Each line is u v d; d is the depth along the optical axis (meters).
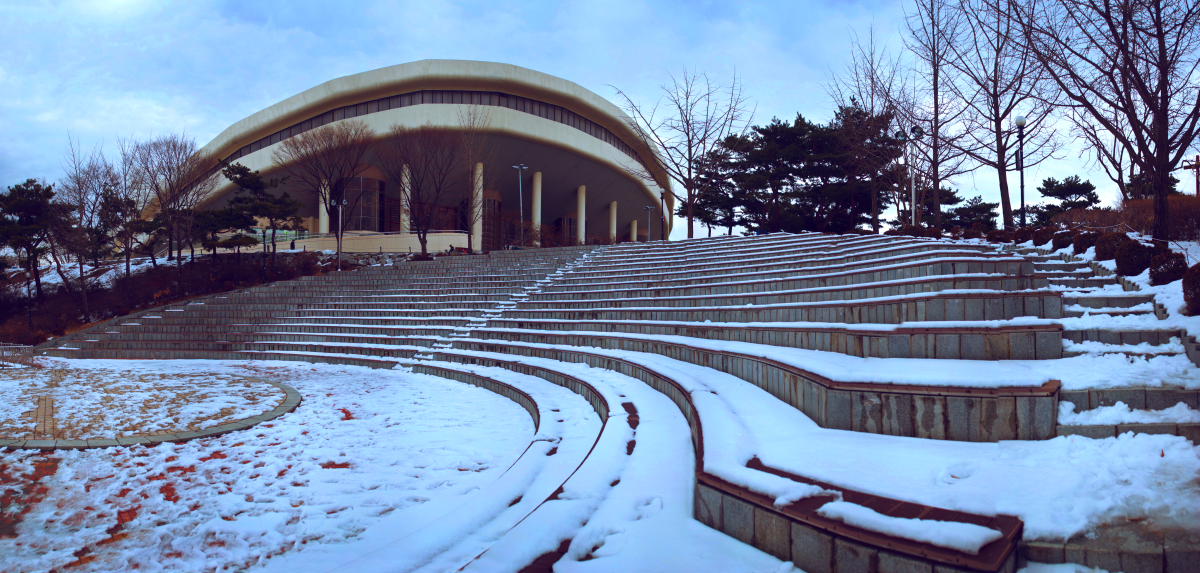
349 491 6.29
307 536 5.09
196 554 4.73
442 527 4.81
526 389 11.29
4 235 35.69
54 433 8.81
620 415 7.49
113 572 4.43
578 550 3.79
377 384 14.02
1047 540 3.26
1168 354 5.77
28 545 4.90
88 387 13.38
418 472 6.96
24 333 27.14
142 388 13.18
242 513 5.66
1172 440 4.55
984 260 9.91
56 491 6.29
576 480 5.14
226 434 8.89
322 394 12.59
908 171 26.97
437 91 52.06
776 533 3.67
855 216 40.59
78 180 39.19
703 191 42.78
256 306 25.88
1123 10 9.16
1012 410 4.90
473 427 9.37
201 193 43.16
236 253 44.19
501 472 6.94
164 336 23.34
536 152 53.22
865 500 3.72
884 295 9.56
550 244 52.47
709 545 3.85
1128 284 8.41
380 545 4.89
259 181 40.91
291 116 55.44
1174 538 3.20
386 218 55.16
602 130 60.31
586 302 17.38
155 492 6.27
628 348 12.59
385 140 48.66
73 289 38.69
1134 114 9.76
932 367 5.82
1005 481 4.02
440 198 52.44
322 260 42.00
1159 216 9.93
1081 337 6.20
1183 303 6.45
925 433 5.11
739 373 8.41
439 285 24.70
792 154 39.34
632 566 3.54
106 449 8.00
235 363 19.08
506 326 17.78
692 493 4.80
